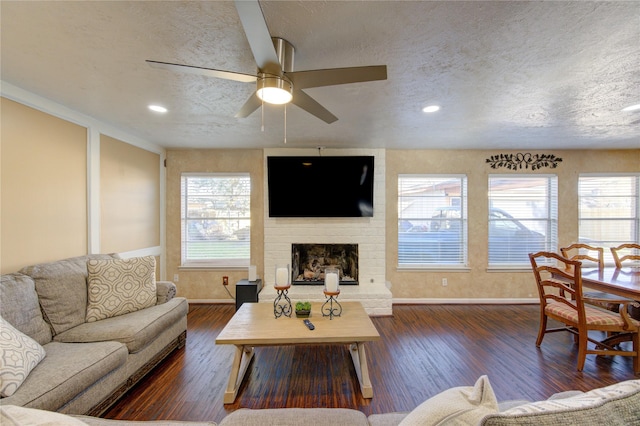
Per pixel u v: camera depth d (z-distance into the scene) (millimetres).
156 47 1612
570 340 3039
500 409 1148
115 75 1945
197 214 4348
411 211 4348
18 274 2053
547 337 3125
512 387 2229
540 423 621
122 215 3332
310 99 1790
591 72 1884
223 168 4262
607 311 2766
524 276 4273
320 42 1545
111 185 3146
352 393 2154
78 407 1633
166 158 4238
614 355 2670
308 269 4340
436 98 2322
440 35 1491
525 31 1454
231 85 2076
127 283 2539
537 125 3049
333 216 4129
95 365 1727
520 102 2402
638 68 1827
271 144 3945
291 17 1340
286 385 2258
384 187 4188
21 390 1413
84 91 2201
